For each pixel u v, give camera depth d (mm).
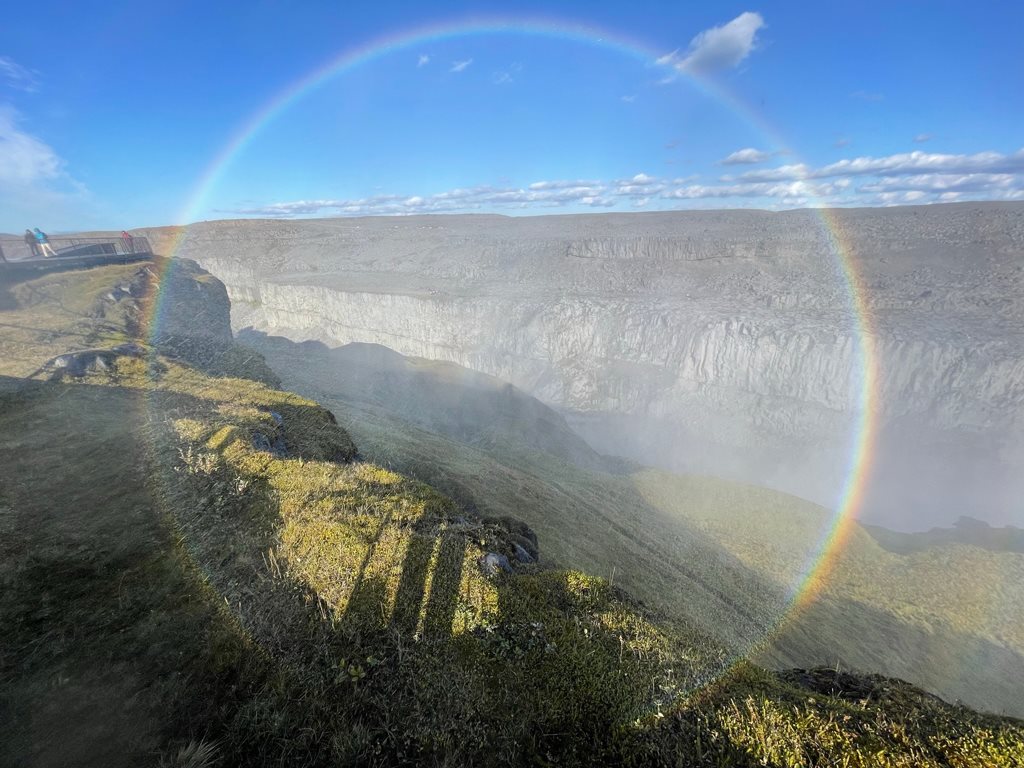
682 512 33000
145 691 5117
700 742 4973
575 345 113688
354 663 5664
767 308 107625
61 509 8773
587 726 5145
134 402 15156
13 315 23234
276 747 4691
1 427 12414
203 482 9906
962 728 5414
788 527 31906
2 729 4637
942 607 25172
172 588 6770
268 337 103000
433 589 7027
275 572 7121
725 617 17703
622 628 6750
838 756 4871
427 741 4867
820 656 17734
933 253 131875
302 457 13484
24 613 6168
